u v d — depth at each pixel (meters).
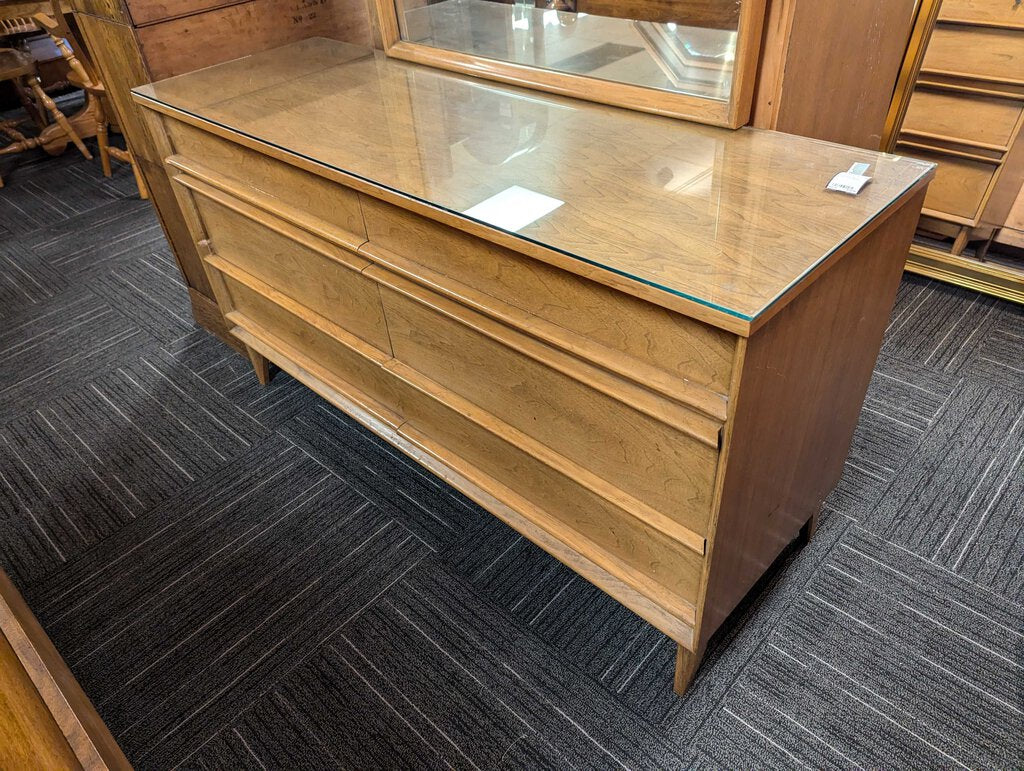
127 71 1.46
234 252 1.48
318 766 1.03
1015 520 1.31
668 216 0.83
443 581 1.27
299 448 1.56
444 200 0.90
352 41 1.72
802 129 1.04
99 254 2.30
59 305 2.07
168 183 1.61
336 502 1.43
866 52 1.06
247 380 1.76
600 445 0.94
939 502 1.35
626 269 0.74
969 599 1.19
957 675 1.08
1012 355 1.68
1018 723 1.02
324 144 1.08
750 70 0.94
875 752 1.00
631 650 1.15
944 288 1.91
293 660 1.17
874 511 1.34
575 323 0.85
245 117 1.19
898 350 1.71
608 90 1.10
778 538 1.11
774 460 0.93
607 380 0.85
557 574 1.27
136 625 1.24
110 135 3.10
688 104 1.02
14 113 3.32
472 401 1.12
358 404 1.39
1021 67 1.59
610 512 0.99
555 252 0.78
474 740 1.05
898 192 0.84
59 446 1.60
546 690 1.10
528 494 1.14
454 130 1.09
